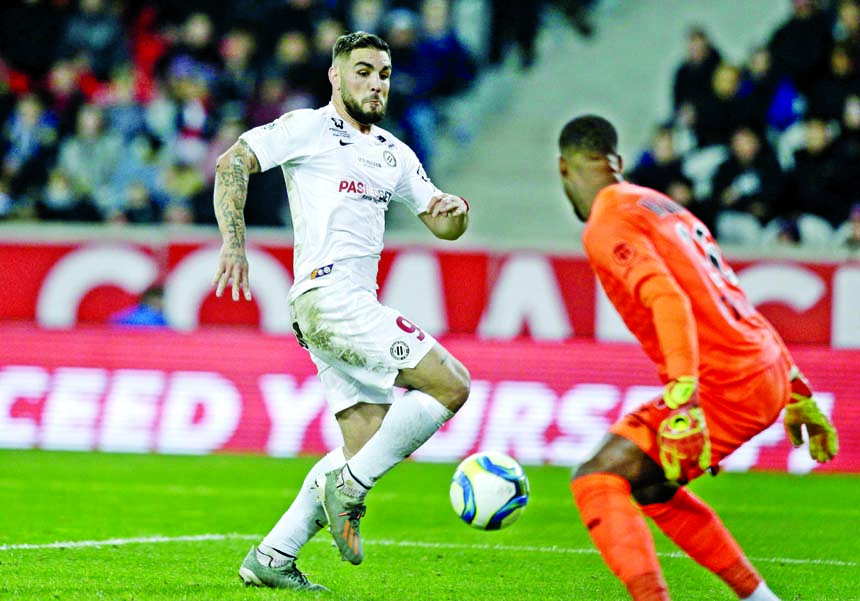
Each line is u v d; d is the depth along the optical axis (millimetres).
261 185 28766
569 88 36750
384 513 17703
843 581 13047
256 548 11703
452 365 11164
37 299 25500
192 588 11578
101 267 25453
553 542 15383
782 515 18094
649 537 9125
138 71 33094
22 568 12594
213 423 24625
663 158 28531
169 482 20297
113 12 33438
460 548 14805
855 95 29109
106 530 15461
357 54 11531
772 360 9531
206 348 24984
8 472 21000
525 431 24375
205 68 32406
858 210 27219
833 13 30391
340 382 11594
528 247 25203
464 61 31906
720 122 29062
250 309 25312
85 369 25000
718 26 37625
